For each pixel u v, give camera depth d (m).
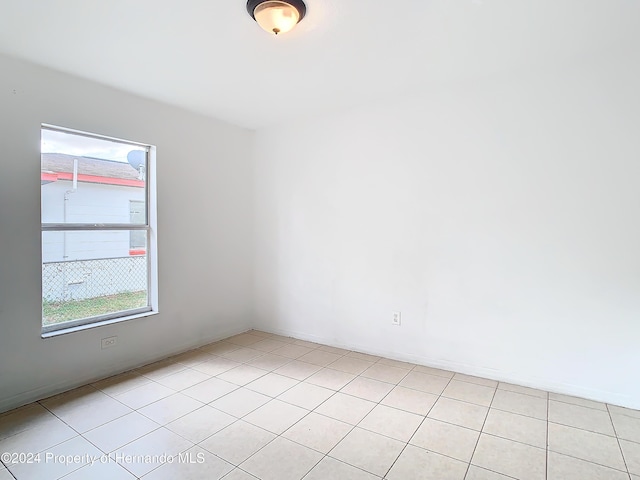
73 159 2.99
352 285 3.72
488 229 3.00
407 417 2.46
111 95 3.08
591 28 2.21
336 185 3.78
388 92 3.27
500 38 2.33
